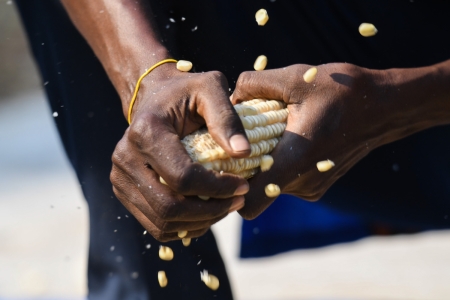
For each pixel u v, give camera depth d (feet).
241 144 4.33
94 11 4.79
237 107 4.50
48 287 8.39
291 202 5.93
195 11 5.04
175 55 5.05
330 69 4.60
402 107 4.70
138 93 4.63
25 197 14.51
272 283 8.27
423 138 5.28
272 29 5.07
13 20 26.35
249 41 5.09
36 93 26.48
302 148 4.51
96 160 5.18
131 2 4.78
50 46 5.18
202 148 4.40
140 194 4.45
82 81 5.14
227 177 4.33
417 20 5.10
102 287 5.22
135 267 5.16
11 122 23.22
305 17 5.06
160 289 5.16
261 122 4.50
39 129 21.93
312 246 6.01
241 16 5.05
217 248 5.30
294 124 4.54
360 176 5.33
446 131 5.26
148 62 4.65
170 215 4.37
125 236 5.16
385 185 5.36
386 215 5.49
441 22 5.11
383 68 5.16
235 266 9.20
